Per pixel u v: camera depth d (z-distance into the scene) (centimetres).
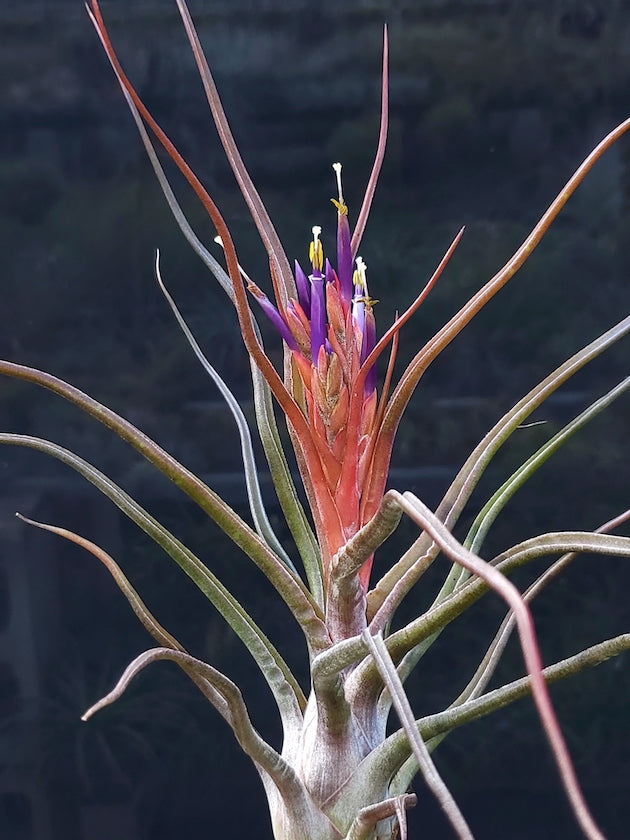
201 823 87
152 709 87
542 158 86
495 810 85
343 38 85
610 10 84
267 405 43
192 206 87
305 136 86
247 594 87
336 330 40
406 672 42
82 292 88
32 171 87
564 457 87
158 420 89
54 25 84
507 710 86
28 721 87
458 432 88
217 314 89
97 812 87
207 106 86
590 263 87
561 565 42
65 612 88
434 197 87
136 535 88
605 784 85
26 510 88
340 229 40
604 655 36
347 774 40
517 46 85
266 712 86
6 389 88
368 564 42
